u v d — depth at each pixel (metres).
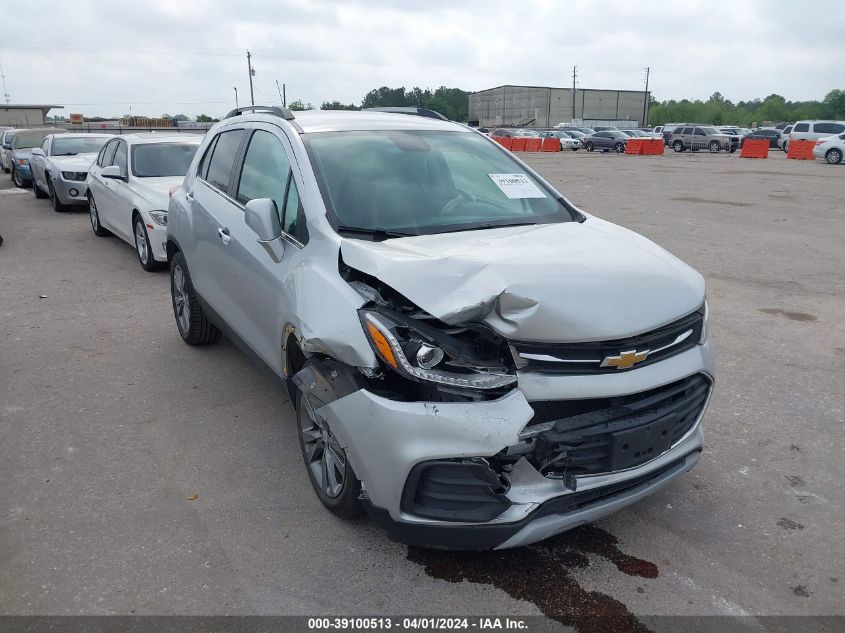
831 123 34.84
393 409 2.72
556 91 108.19
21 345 5.96
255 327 4.09
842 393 4.96
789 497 3.66
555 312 2.69
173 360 5.58
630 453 2.80
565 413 2.81
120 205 9.20
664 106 141.62
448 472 2.69
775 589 2.96
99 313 6.90
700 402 3.18
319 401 3.03
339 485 3.28
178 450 4.13
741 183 20.55
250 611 2.81
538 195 4.14
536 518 2.74
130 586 2.96
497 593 2.92
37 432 4.36
